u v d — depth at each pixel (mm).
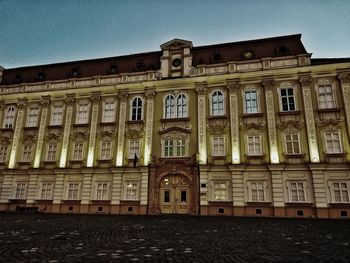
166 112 29094
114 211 27109
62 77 33781
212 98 28359
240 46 30000
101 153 29328
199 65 29141
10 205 29906
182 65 29906
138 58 32938
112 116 30359
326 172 23547
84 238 11219
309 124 24906
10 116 33031
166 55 30656
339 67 25453
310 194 23500
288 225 16875
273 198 23984
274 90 26719
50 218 21484
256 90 27297
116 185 27781
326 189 23172
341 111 24594
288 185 24141
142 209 26484
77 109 31266
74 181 29062
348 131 23938
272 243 10188
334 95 25188
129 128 29219
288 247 9359
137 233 12914
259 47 29219
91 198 28125
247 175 25234
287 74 26672
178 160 27000
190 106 28562
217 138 26984
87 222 18406
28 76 35188
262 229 14758
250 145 26047
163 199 26906
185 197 26516
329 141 24344
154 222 18625
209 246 9516
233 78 27891
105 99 30969
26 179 30344
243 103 27203
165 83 29578
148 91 29688
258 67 27625
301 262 7184
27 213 27031
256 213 24188
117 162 28328
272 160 24812
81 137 30125
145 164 27734
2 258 7457
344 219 21484
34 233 12703
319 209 22750
